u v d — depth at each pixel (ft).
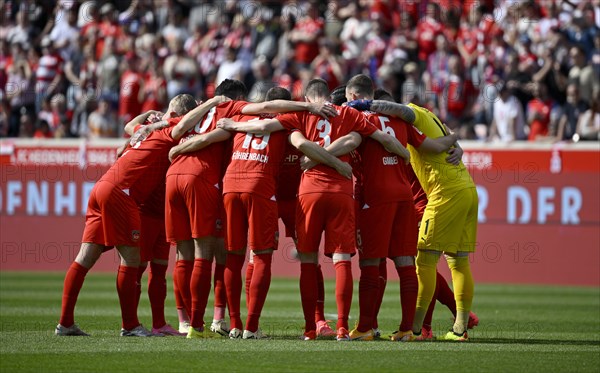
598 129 190.29
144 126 94.73
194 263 92.53
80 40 233.96
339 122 88.89
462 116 203.51
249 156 89.35
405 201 90.63
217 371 70.23
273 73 223.30
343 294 88.33
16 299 139.13
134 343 84.84
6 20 243.60
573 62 196.13
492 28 212.84
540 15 215.72
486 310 133.49
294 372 70.13
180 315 98.53
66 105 220.02
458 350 83.10
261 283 89.56
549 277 177.99
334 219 88.12
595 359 79.05
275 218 89.86
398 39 215.72
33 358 75.51
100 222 91.56
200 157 91.45
